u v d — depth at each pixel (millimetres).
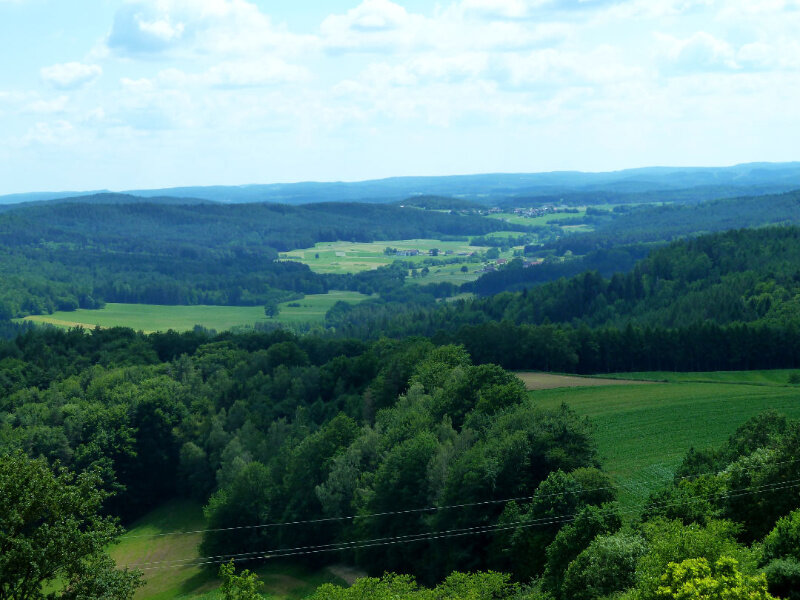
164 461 125500
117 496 120250
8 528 34312
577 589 44625
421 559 69062
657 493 55625
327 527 83688
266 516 90812
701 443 85250
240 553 89625
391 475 75062
